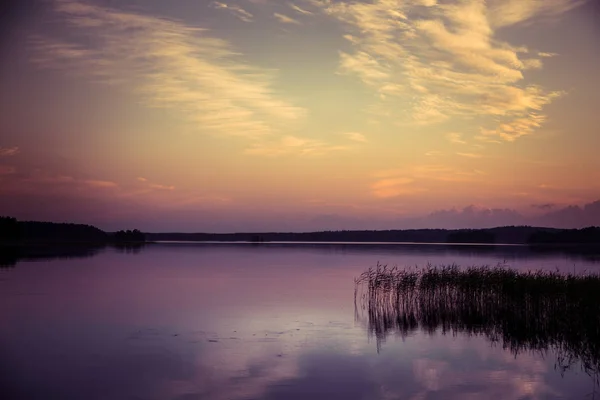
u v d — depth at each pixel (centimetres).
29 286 3319
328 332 1919
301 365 1477
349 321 2142
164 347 1677
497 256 7481
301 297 2908
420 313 2305
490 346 1719
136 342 1747
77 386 1290
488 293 2278
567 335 1892
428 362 1519
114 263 5772
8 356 1565
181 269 5088
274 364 1487
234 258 7512
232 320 2156
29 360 1522
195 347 1673
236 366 1463
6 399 1199
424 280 2483
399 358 1562
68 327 1998
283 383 1316
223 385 1298
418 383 1327
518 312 2108
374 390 1270
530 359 1561
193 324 2064
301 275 4441
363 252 9988
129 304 2602
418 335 1883
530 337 1852
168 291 3170
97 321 2122
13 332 1906
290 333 1902
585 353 1638
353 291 3200
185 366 1459
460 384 1324
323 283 3738
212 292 3133
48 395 1228
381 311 2345
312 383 1318
